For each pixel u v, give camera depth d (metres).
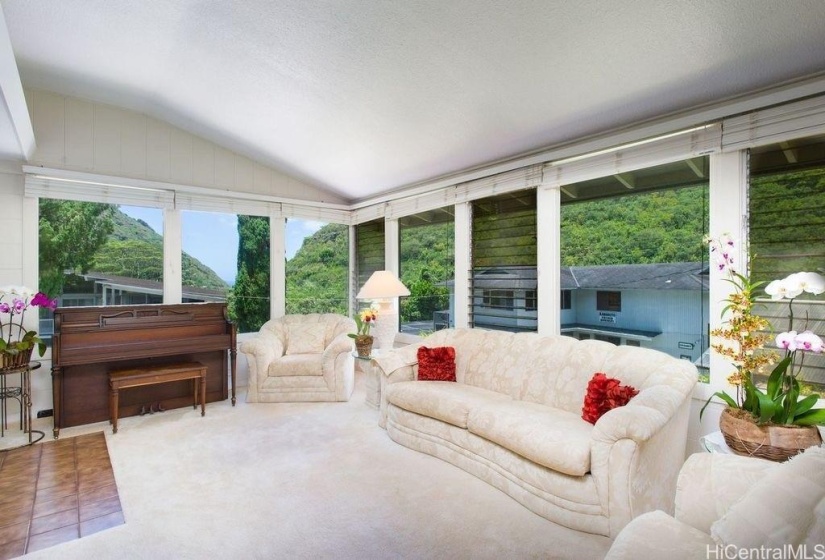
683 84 2.30
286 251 5.16
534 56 2.31
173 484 2.47
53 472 2.63
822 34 1.84
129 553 1.86
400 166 4.19
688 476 1.42
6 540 1.95
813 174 2.15
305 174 4.96
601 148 2.91
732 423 1.85
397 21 2.30
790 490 1.04
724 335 2.06
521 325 3.58
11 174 3.58
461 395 2.86
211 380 4.16
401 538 1.95
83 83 3.57
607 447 1.93
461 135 3.33
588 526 1.97
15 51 3.08
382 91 2.98
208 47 2.93
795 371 2.21
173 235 4.35
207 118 4.02
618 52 2.15
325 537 1.96
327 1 2.27
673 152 2.59
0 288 3.33
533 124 2.97
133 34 2.86
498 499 2.29
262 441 3.11
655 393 2.09
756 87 2.26
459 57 2.46
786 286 1.87
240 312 4.82
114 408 3.30
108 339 3.61
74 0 2.54
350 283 5.71
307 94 3.25
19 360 3.15
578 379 2.70
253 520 2.10
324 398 4.09
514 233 3.64
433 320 4.53
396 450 2.94
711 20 1.85
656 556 1.15
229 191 4.58
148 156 4.18
